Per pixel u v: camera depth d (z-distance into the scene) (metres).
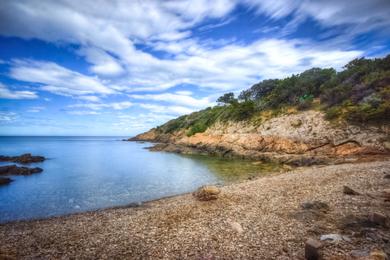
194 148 68.12
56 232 11.77
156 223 12.30
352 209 12.05
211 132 72.75
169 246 9.33
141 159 50.28
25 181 27.53
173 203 17.02
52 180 28.22
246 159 48.22
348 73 54.03
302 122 47.53
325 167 27.55
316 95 58.78
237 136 57.56
